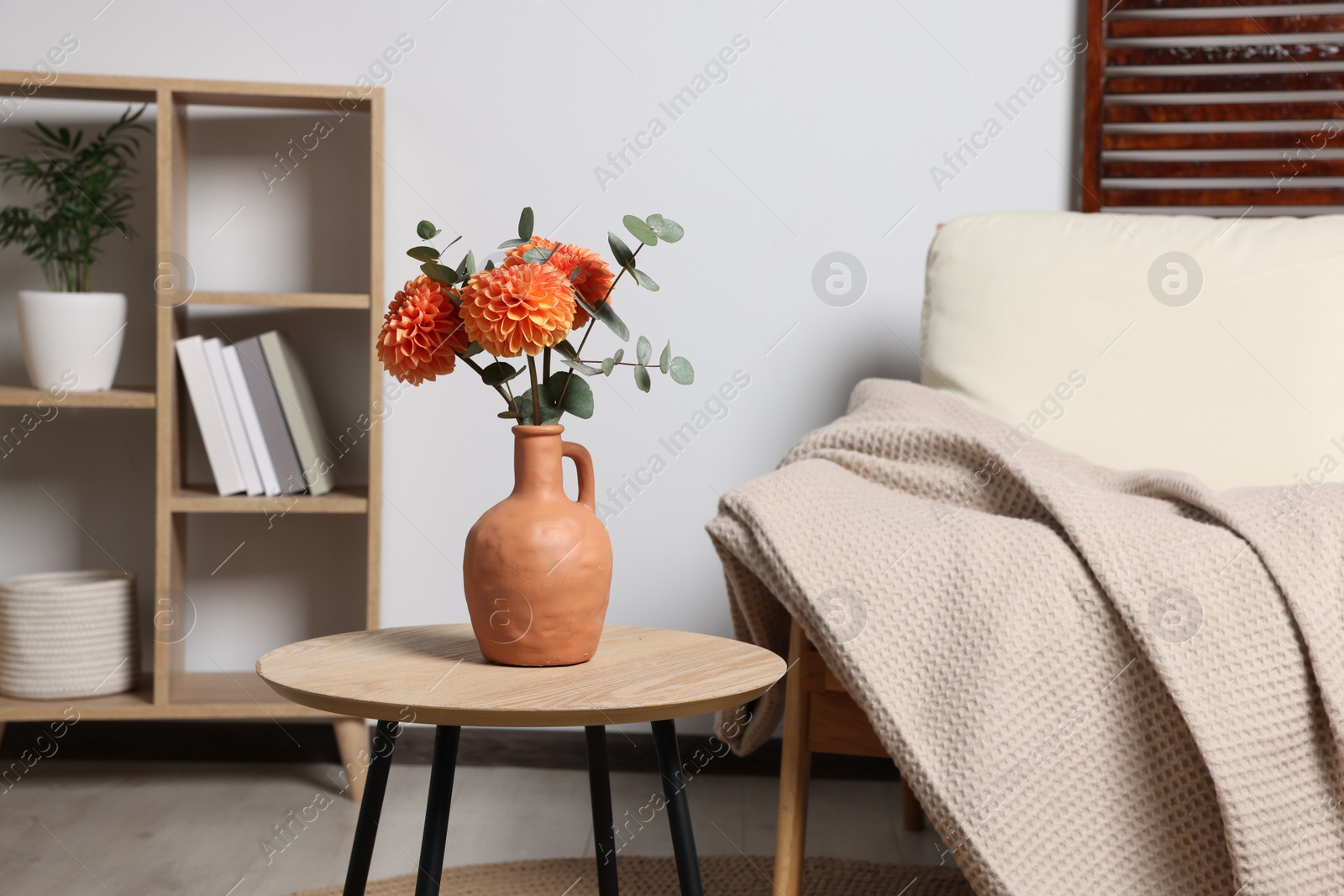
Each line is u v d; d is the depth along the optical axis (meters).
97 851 1.49
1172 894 0.99
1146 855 0.99
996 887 0.98
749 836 1.61
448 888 1.38
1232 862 0.96
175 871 1.43
